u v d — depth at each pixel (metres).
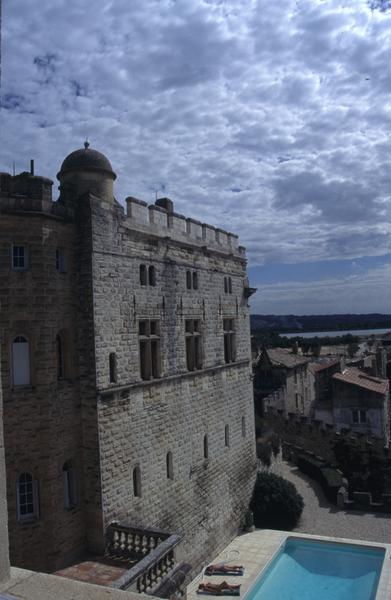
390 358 82.12
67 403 21.48
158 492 25.59
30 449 20.03
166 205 29.33
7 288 19.88
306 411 63.62
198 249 31.34
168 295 27.75
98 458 21.67
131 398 24.03
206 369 31.36
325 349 129.88
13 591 5.24
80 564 20.58
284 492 35.84
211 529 30.31
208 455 31.09
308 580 27.06
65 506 21.20
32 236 20.47
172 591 18.39
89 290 21.98
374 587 25.47
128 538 21.48
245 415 36.94
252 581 26.34
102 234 22.69
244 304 38.06
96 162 23.67
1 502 5.43
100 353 22.14
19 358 20.27
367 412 56.56
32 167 21.23
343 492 39.28
